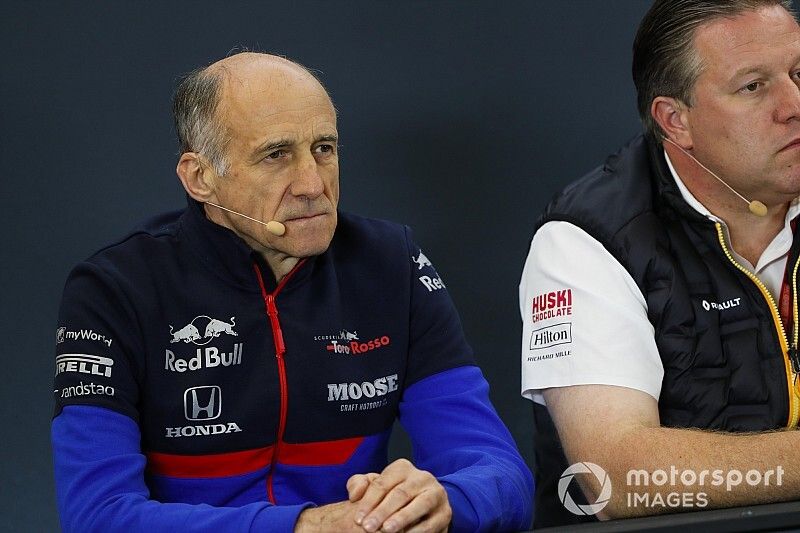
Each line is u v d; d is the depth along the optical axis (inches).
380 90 419.8
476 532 237.9
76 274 267.9
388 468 229.6
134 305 264.1
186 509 234.5
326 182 262.1
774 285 291.7
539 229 303.4
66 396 255.8
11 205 398.6
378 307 283.3
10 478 380.8
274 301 271.7
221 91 262.1
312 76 267.0
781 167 275.6
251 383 267.4
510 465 265.3
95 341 259.1
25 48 404.8
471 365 291.4
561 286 289.0
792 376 284.2
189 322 267.1
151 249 271.9
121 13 408.5
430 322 289.1
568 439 278.5
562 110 424.2
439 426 279.9
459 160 421.7
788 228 288.8
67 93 405.4
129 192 404.2
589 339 279.6
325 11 419.5
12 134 402.0
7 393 386.6
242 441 267.3
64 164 402.9
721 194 285.9
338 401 273.9
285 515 223.9
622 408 272.4
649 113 299.0
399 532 221.9
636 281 285.1
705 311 284.4
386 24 423.2
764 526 195.2
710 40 279.3
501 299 415.5
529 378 290.5
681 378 285.1
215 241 268.7
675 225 292.2
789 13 281.1
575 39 427.2
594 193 300.2
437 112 421.7
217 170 262.8
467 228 419.5
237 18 414.6
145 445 268.8
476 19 425.4
